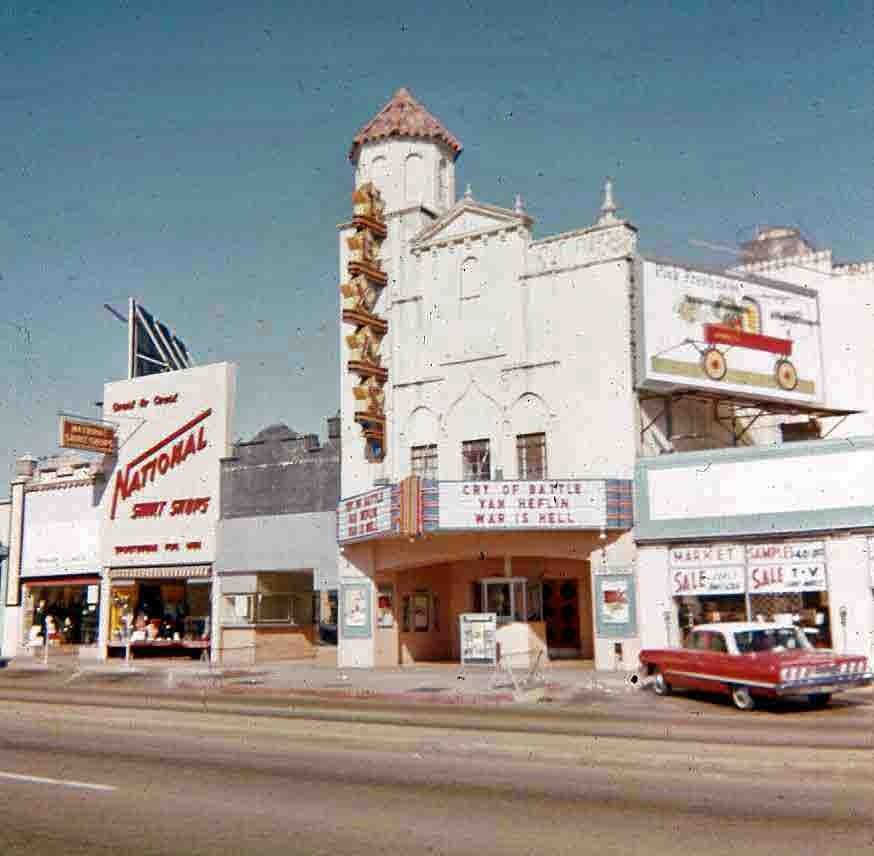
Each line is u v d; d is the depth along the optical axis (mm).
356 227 32594
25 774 11578
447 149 34844
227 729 15273
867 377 33000
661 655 20750
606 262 28266
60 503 41375
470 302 30797
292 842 8289
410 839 8320
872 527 23500
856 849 7723
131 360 43062
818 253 34031
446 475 30438
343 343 33344
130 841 8414
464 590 33031
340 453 33375
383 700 21375
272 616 35500
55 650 40656
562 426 28422
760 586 24844
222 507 36156
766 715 17453
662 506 26406
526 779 10797
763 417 32906
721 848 7844
